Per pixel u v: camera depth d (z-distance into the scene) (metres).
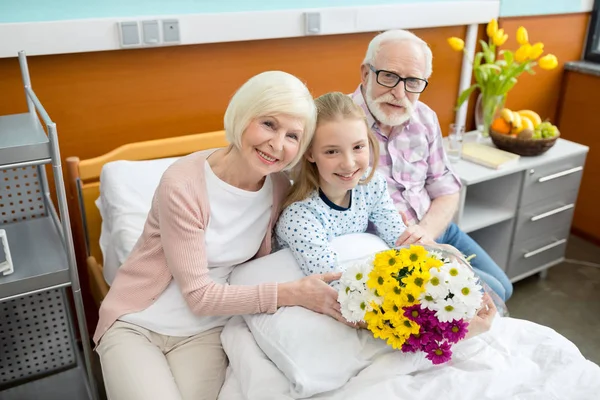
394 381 1.15
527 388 1.17
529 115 2.54
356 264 1.21
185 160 1.36
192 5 2.01
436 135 1.96
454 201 1.99
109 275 1.77
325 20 2.23
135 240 1.67
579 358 1.26
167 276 1.38
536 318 2.47
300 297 1.26
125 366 1.28
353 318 1.17
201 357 1.38
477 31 2.73
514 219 2.46
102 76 1.94
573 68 3.00
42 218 1.87
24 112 1.87
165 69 2.04
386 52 1.74
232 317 1.42
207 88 2.14
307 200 1.38
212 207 1.35
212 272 1.44
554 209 2.58
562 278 2.78
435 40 2.62
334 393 1.18
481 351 1.25
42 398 1.91
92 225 1.97
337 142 1.28
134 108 2.04
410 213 1.93
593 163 3.02
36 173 1.83
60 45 1.81
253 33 2.11
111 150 2.05
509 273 2.57
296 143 1.27
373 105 1.80
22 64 1.66
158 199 1.30
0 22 1.74
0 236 1.55
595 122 2.96
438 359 1.14
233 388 1.28
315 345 1.19
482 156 2.38
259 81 1.24
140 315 1.36
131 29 1.89
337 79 2.41
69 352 2.05
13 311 1.89
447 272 1.14
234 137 1.28
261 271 1.39
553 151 2.52
